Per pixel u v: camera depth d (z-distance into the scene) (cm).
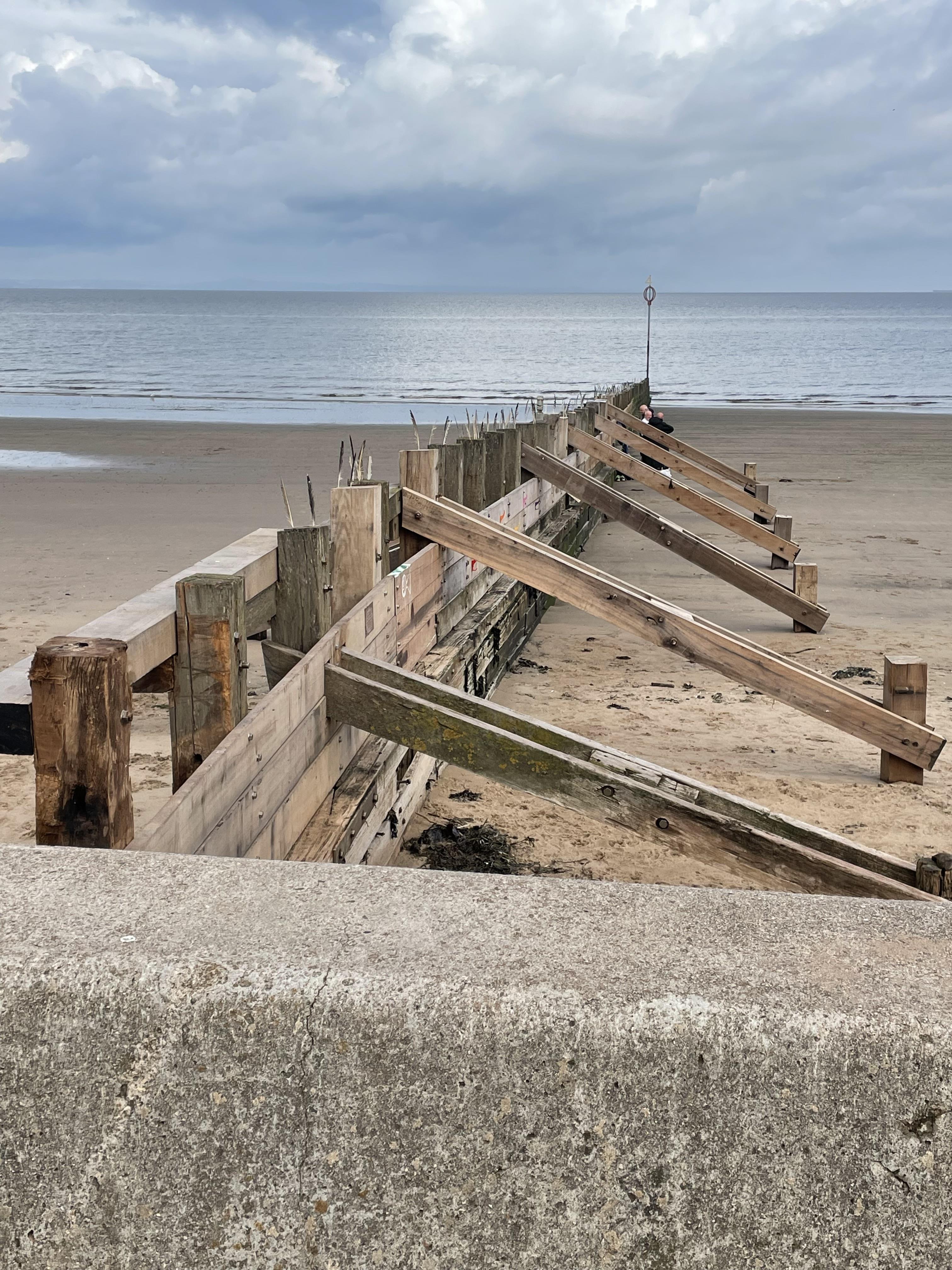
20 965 142
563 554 644
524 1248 137
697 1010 134
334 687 408
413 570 575
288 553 424
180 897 161
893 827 552
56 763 242
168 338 10412
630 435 1608
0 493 1675
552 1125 135
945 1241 133
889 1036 133
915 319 19262
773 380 5494
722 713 736
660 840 378
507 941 149
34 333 11194
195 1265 142
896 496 1753
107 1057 141
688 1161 135
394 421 3369
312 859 359
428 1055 136
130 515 1474
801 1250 135
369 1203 138
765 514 1472
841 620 1002
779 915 159
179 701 334
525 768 388
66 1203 143
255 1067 138
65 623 878
